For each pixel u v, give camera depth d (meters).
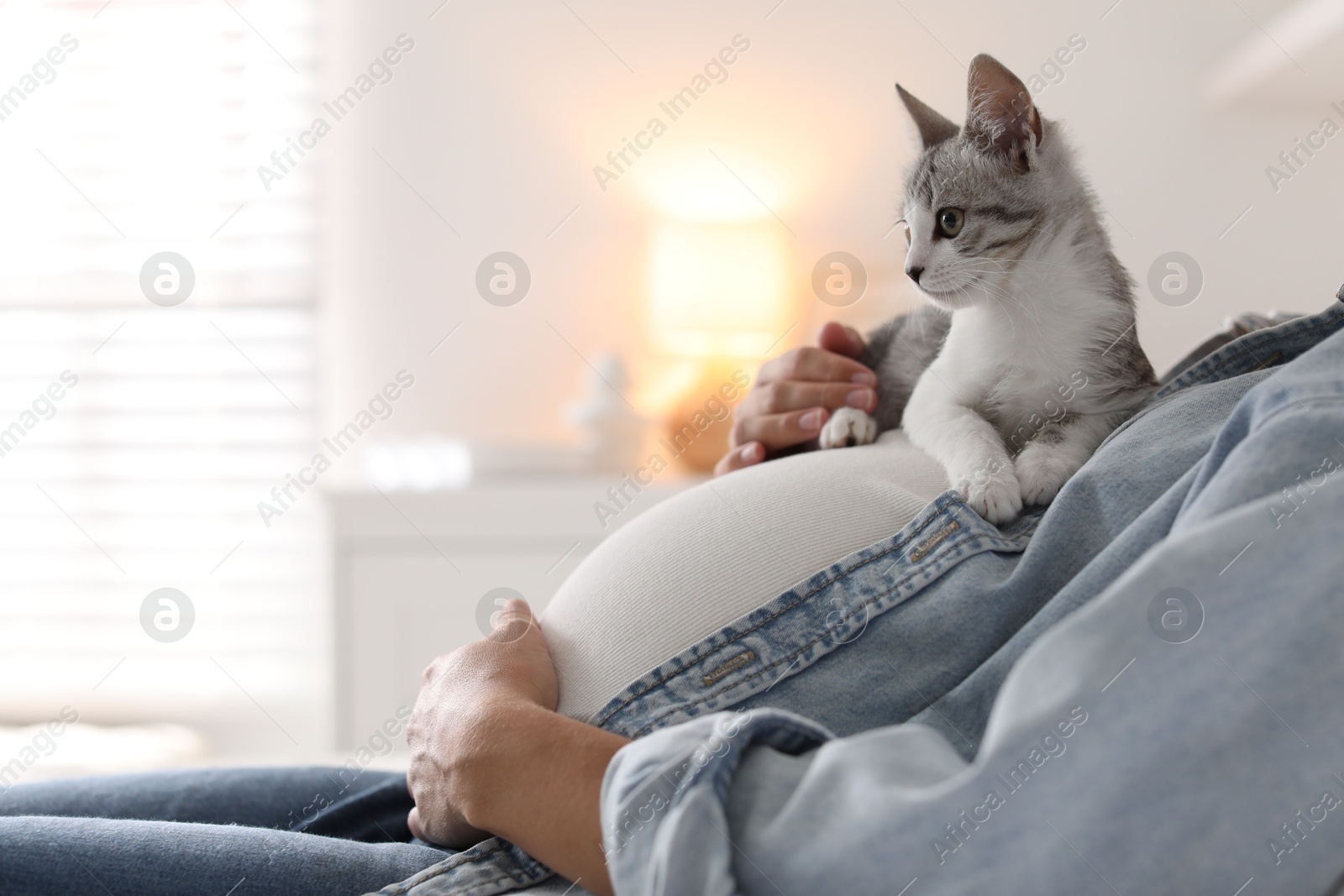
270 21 2.55
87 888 0.52
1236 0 2.28
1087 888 0.36
